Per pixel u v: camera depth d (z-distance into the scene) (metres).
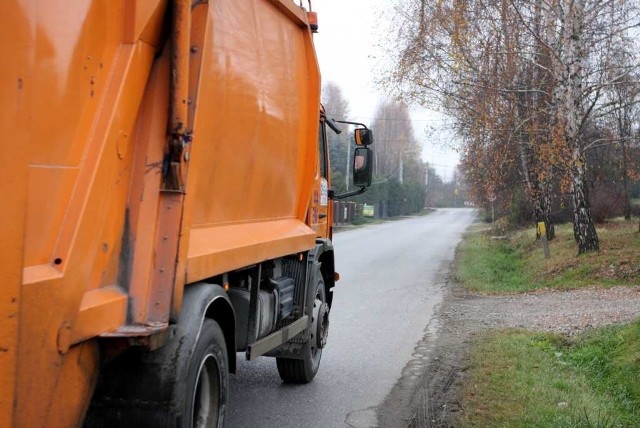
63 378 2.99
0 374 2.50
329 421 6.24
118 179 3.44
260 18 5.66
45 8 2.77
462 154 23.69
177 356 3.79
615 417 6.05
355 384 7.52
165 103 3.69
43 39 2.76
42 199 2.82
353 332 10.62
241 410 6.54
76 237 3.03
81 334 3.07
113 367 3.74
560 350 9.08
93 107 3.19
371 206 70.50
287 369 7.35
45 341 2.80
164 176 3.69
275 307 6.11
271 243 5.77
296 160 6.94
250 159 5.42
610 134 21.58
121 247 3.51
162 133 3.69
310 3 7.50
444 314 12.46
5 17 2.50
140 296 3.57
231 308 4.65
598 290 14.72
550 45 18.28
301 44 7.06
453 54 18.75
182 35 3.70
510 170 26.02
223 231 4.93
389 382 7.61
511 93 19.22
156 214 3.67
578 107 17.86
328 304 8.54
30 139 2.70
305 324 7.00
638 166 24.69
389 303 13.88
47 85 2.81
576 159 17.78
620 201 33.72
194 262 4.03
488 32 18.84
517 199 35.53
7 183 2.51
